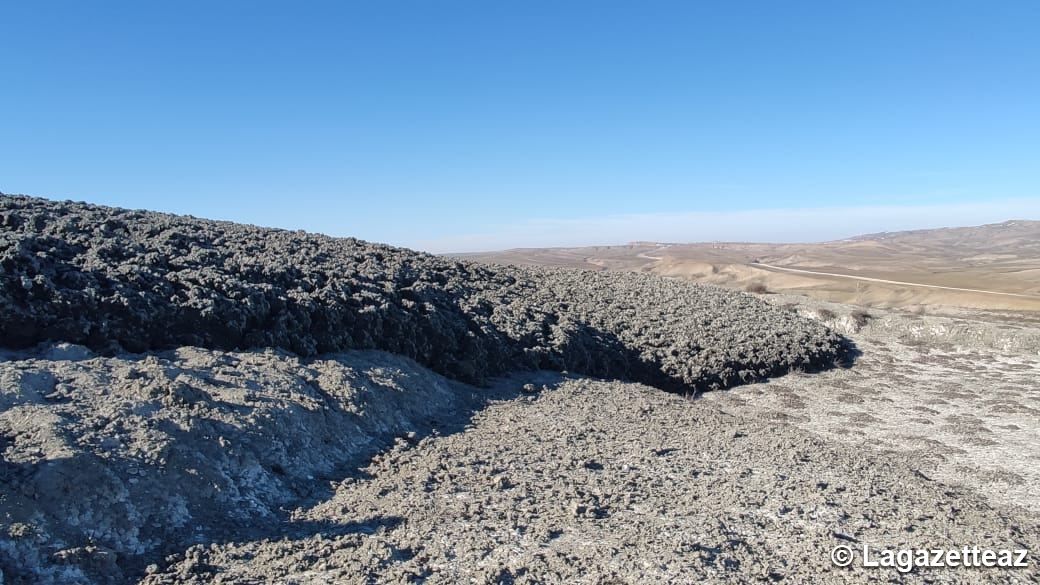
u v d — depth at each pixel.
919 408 17.62
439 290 18.84
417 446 10.41
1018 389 20.02
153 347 10.65
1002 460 13.26
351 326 13.94
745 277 99.94
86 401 8.01
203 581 5.84
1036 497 11.20
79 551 5.61
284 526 7.23
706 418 13.80
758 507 8.49
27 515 5.68
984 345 26.83
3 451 6.41
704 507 8.38
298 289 13.88
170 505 6.78
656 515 8.01
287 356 11.74
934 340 28.11
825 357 23.61
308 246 18.59
